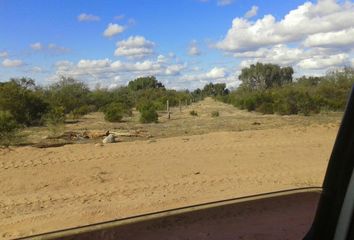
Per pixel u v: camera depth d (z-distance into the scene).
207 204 2.89
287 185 9.95
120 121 35.94
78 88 55.78
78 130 26.31
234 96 83.56
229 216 2.90
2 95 31.70
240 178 10.82
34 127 29.84
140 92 85.44
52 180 10.74
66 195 9.37
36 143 19.69
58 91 52.66
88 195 9.34
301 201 3.23
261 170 11.82
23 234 6.71
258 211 3.04
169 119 37.94
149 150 14.83
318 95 43.88
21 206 8.55
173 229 2.68
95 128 28.34
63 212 8.05
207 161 13.09
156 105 56.94
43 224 7.30
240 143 16.19
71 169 11.94
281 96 46.59
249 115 42.91
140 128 27.89
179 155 14.01
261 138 17.22
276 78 93.56
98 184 10.36
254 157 13.68
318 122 28.03
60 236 2.44
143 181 10.62
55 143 19.73
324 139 17.08
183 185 10.15
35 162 12.69
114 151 14.59
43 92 48.66
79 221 7.42
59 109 33.66
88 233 2.45
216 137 17.61
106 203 8.64
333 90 46.19
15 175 11.18
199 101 111.69
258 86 92.62
